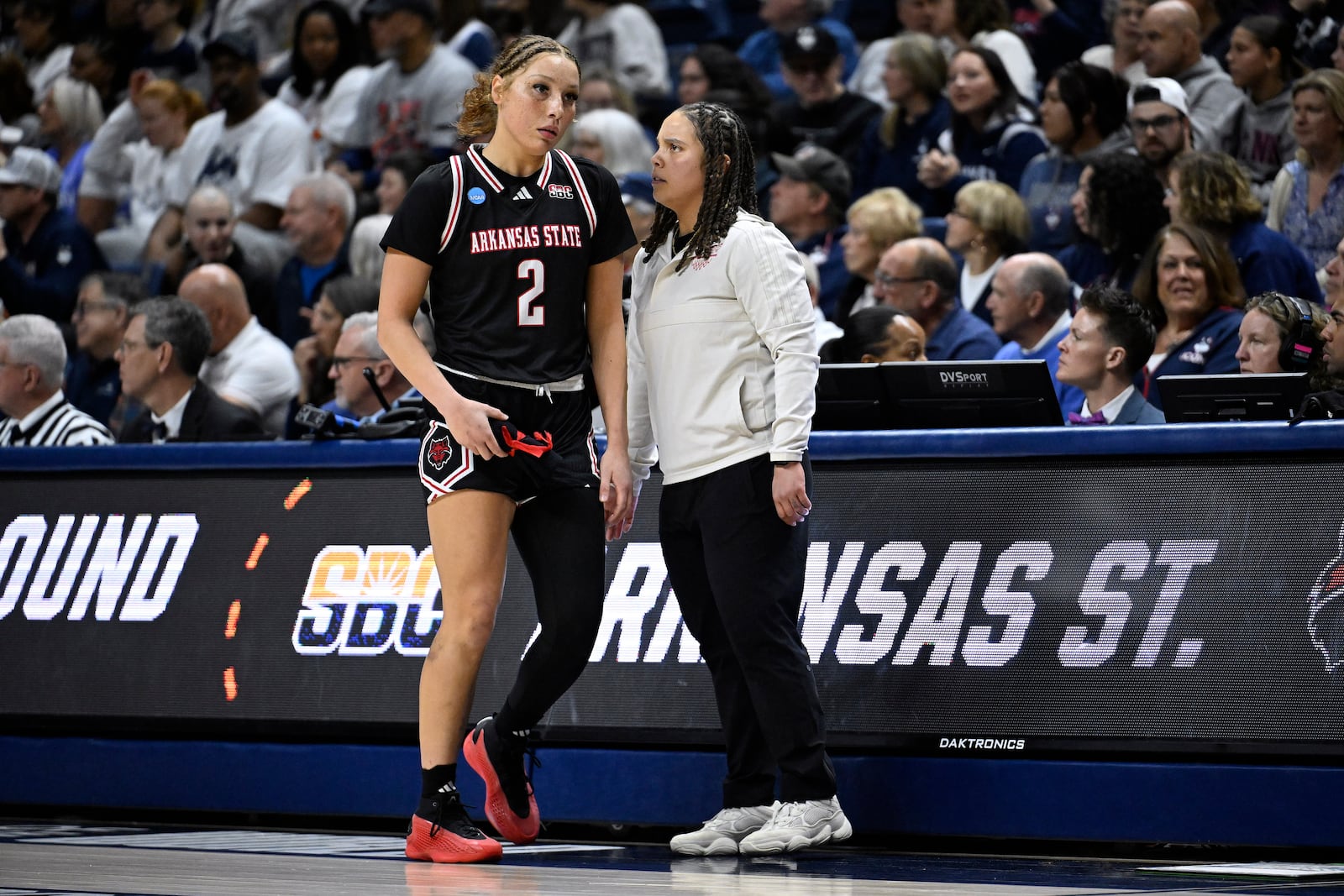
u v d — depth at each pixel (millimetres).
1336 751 9594
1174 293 16578
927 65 23000
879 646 10750
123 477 12836
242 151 26062
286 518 12273
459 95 25875
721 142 10359
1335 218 18484
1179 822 9867
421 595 11719
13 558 12961
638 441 11000
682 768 10969
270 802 11891
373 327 17000
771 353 10242
